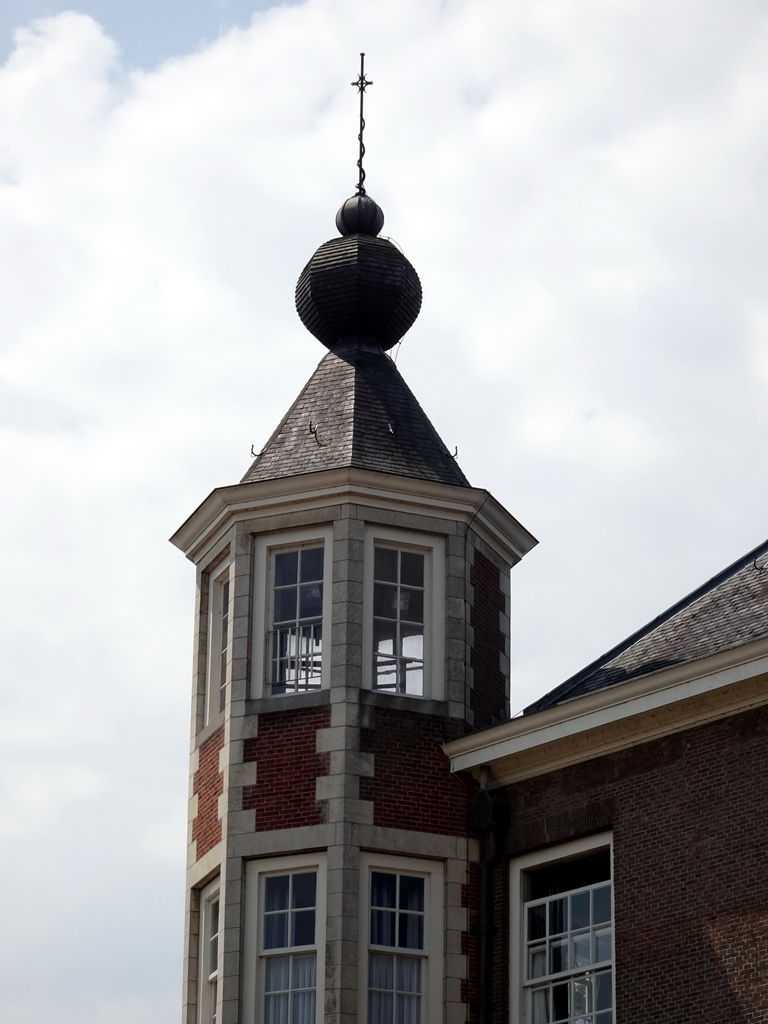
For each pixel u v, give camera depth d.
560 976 23.41
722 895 21.81
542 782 24.19
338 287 28.25
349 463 26.00
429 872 24.41
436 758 24.86
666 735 22.98
